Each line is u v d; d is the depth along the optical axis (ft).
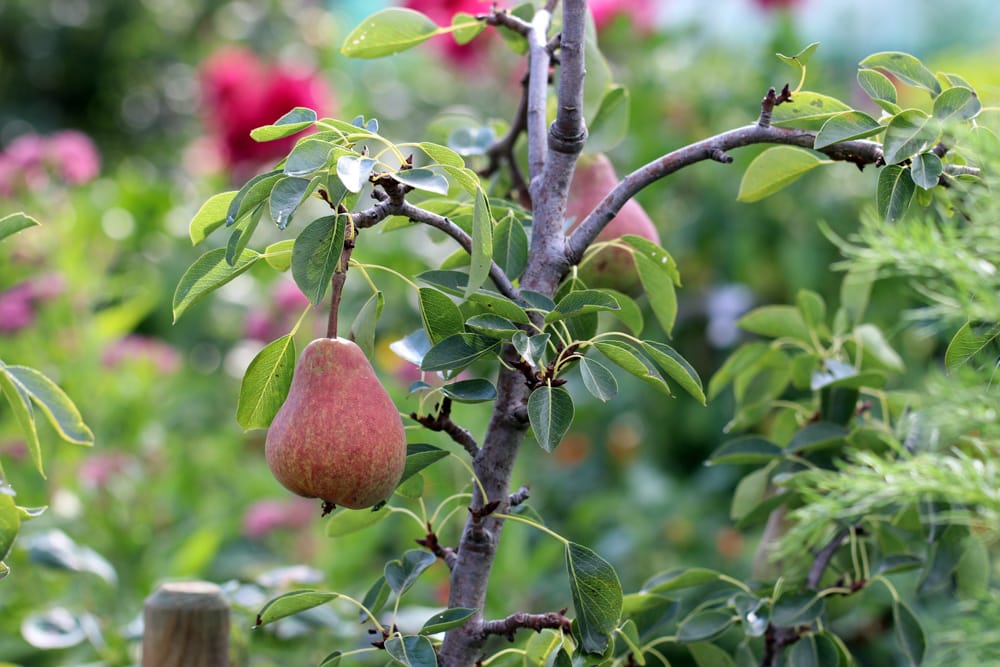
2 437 9.24
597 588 5.65
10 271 11.09
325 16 24.77
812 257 10.92
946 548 6.17
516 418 5.70
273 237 13.20
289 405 5.49
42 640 6.64
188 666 6.17
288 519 9.23
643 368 5.53
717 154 5.74
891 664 7.73
